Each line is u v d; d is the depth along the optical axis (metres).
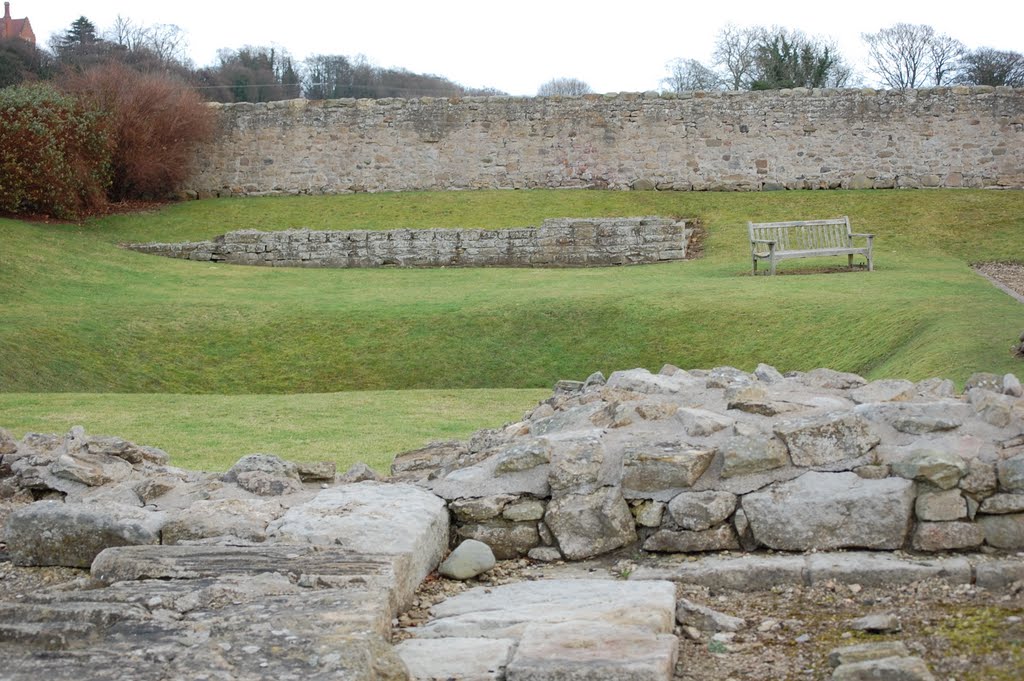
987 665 3.94
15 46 57.53
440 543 5.52
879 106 31.16
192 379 16.23
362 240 25.67
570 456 5.65
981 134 30.80
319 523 5.24
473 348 16.89
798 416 5.69
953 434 5.36
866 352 14.50
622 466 5.55
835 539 5.20
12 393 14.14
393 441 10.53
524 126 32.50
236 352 17.06
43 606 4.20
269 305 19.11
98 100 31.33
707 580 5.05
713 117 31.84
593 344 16.72
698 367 15.62
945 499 5.14
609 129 32.19
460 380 16.05
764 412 5.82
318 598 4.28
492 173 32.72
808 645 4.33
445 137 32.78
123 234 28.64
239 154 33.38
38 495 6.29
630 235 25.11
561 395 7.06
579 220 25.22
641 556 5.42
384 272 24.39
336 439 10.66
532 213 29.92
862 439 5.36
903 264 22.77
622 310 17.64
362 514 5.36
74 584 4.98
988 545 5.10
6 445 6.68
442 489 5.79
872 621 4.39
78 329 17.25
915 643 4.18
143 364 16.53
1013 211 27.88
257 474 6.03
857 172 31.36
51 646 3.95
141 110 32.03
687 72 65.25
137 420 11.78
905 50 60.72
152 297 20.33
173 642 3.86
